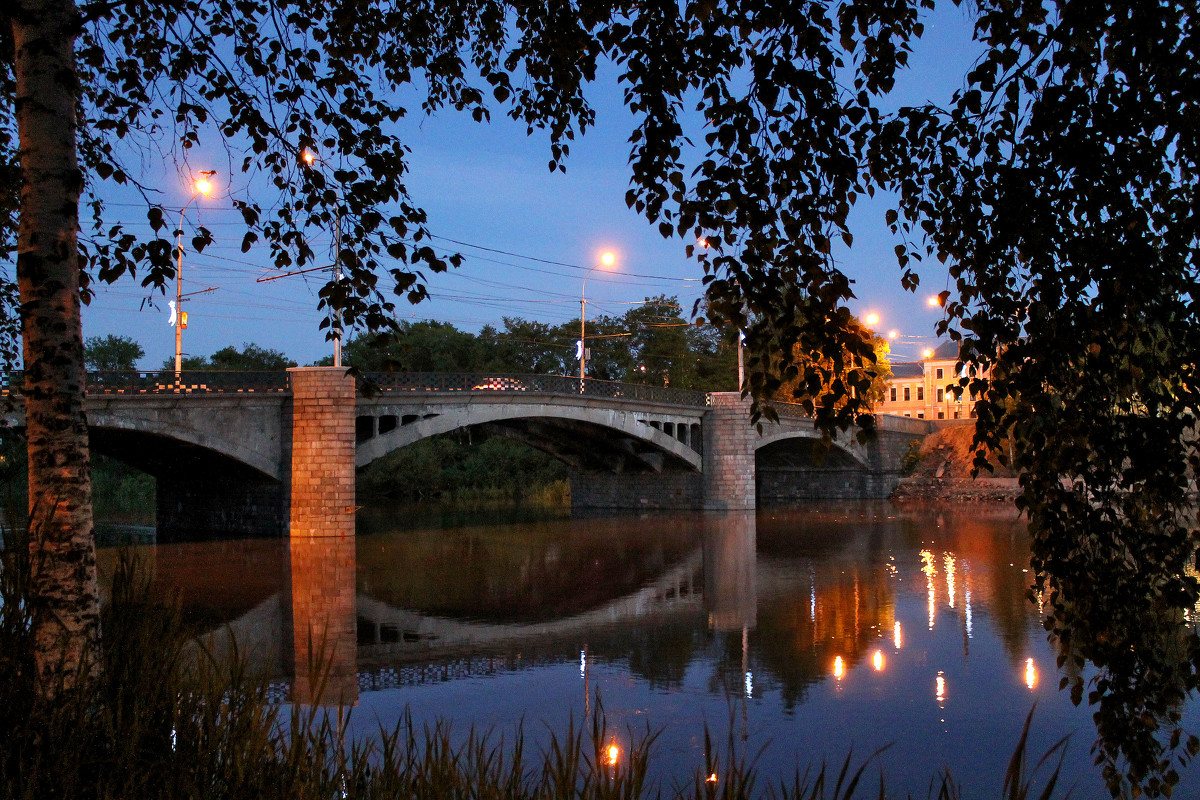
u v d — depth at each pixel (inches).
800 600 904.9
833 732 468.4
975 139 247.1
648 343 3400.6
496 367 3248.0
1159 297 220.8
